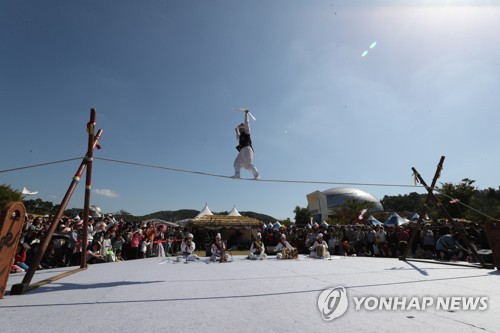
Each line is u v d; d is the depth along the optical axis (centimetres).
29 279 532
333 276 698
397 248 1448
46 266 953
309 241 1579
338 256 1444
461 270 815
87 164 798
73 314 376
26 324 334
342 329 316
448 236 1238
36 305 425
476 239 1273
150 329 316
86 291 525
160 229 1656
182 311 389
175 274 745
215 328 319
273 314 374
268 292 510
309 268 872
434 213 3547
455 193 3388
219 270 835
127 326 326
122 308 405
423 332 307
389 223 2438
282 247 1305
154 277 692
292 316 365
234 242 2514
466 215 3350
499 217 3538
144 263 1070
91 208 1759
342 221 4722
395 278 663
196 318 357
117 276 707
